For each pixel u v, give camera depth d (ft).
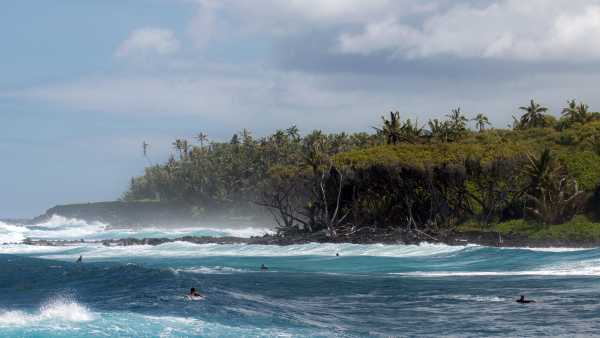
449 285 177.99
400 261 258.78
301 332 112.57
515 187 369.91
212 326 113.39
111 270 192.24
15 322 112.68
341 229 376.48
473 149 366.02
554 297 149.38
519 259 235.81
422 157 367.66
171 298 141.90
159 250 339.36
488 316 129.08
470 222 373.61
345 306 144.77
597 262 209.87
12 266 218.79
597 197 344.28
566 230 322.96
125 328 109.19
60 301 142.72
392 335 112.37
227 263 266.16
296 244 344.08
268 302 146.61
